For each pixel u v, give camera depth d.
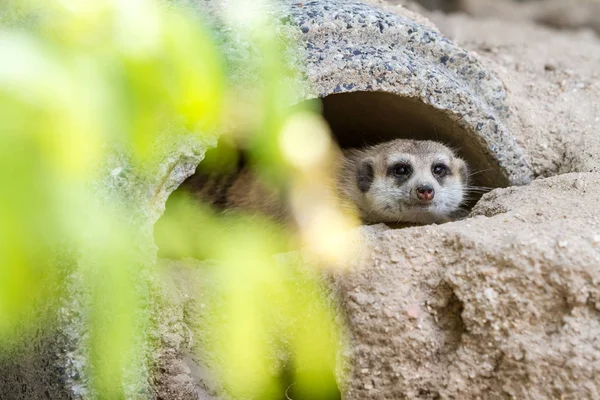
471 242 4.91
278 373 5.86
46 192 1.83
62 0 2.03
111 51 2.01
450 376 4.80
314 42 6.12
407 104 7.24
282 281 5.74
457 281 4.86
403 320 4.91
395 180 7.96
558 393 4.53
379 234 5.35
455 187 8.04
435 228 5.20
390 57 6.43
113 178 4.97
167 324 5.52
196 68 2.10
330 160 8.02
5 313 1.84
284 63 5.95
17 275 1.76
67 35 2.00
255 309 5.60
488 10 13.49
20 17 4.36
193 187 7.66
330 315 5.25
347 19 6.24
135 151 2.19
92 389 5.02
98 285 4.82
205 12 5.00
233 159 7.17
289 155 3.13
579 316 4.61
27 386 5.52
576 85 8.52
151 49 2.03
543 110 7.93
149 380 5.34
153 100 2.07
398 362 4.90
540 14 13.23
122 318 3.84
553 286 4.66
